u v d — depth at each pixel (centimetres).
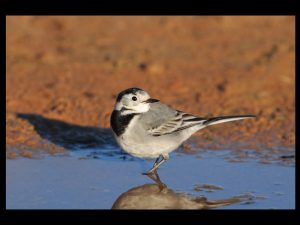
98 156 1364
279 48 2248
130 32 2534
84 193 1116
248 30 2572
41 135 1491
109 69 2084
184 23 2656
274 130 1555
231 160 1327
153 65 2052
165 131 1216
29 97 1766
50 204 1059
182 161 1323
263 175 1223
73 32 2503
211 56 2241
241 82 1911
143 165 1302
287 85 1920
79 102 1736
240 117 1268
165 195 1112
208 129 1565
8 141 1431
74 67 2097
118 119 1214
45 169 1257
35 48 2286
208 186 1162
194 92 1862
